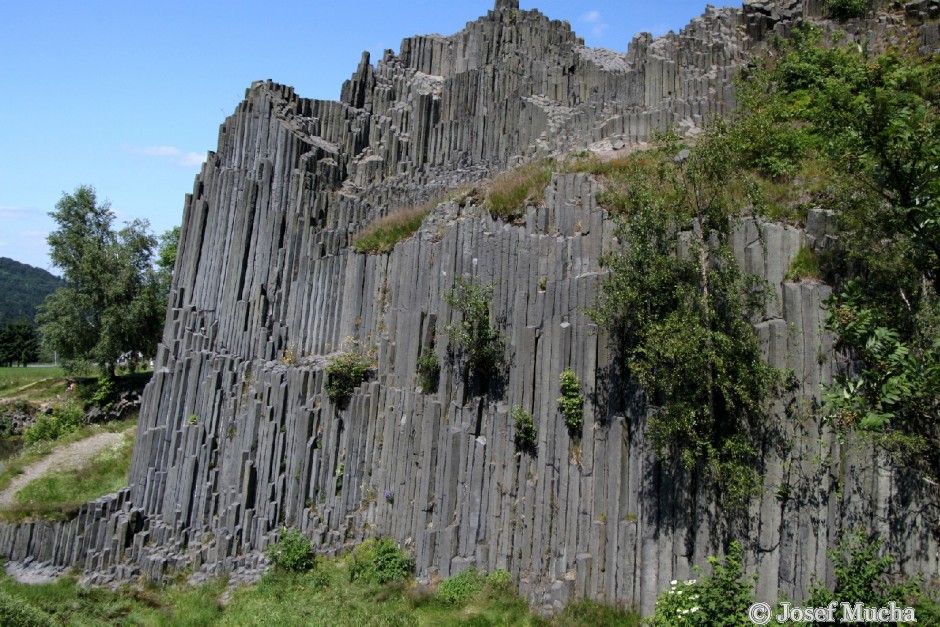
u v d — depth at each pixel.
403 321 27.95
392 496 26.16
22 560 32.94
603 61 35.03
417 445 25.55
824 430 15.94
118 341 54.16
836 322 14.02
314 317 32.44
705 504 17.48
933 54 24.94
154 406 35.56
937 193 14.03
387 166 37.47
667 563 17.97
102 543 32.44
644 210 19.39
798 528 15.97
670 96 29.80
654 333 18.00
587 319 20.97
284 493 29.20
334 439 28.66
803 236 17.97
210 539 30.23
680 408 17.38
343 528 27.20
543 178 25.88
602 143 28.44
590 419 20.39
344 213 35.16
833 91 16.92
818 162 20.44
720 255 18.19
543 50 36.31
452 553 23.30
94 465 39.78
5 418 52.53
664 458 18.34
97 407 52.66
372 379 28.95
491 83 36.12
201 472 31.75
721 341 16.97
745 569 16.66
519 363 23.06
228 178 37.66
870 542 14.84
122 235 57.28
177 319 37.81
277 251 34.25
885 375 12.95
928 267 15.09
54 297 56.75
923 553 14.29
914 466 14.61
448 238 26.86
